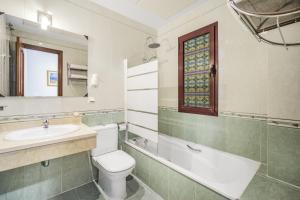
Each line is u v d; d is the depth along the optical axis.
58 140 1.22
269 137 1.29
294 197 1.06
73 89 1.87
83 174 1.96
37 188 1.64
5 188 1.47
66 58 1.81
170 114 2.54
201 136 2.11
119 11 2.21
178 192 1.52
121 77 2.33
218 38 1.91
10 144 1.08
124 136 2.36
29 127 1.54
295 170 1.17
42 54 1.65
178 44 2.39
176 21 2.43
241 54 1.72
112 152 2.01
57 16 1.74
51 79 1.71
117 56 2.28
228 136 1.84
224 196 1.17
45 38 1.67
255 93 1.62
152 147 2.03
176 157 2.24
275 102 1.24
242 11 0.73
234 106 1.78
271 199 1.06
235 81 1.77
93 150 1.88
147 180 1.92
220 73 1.90
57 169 1.76
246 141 1.69
